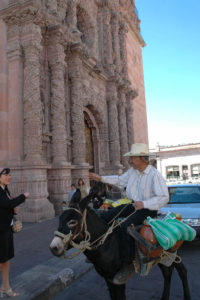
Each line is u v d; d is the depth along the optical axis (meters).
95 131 18.58
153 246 2.97
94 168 18.31
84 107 17.20
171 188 8.26
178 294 4.02
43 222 9.66
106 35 20.25
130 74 27.25
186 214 6.38
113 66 20.09
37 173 10.39
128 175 3.52
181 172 47.41
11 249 3.83
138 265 2.96
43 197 10.52
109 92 19.58
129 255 2.88
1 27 11.45
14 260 5.48
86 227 2.74
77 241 2.71
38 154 10.70
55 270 4.75
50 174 12.08
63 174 11.98
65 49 13.79
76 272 4.81
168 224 3.23
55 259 5.43
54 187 11.93
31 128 10.71
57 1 13.99
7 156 10.93
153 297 3.94
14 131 10.91
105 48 20.11
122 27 23.27
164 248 2.91
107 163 18.70
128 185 3.39
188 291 3.53
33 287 3.99
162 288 4.27
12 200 3.63
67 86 14.39
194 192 7.85
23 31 11.25
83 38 18.69
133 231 2.94
